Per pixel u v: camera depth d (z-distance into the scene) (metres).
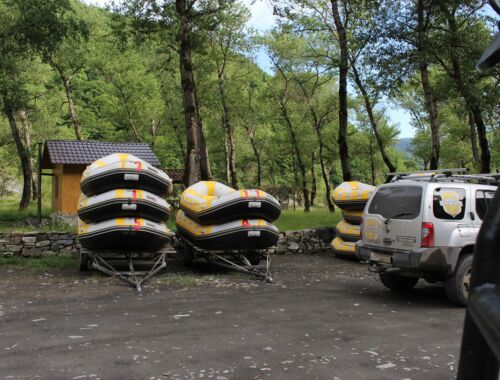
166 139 46.66
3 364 4.95
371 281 10.66
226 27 32.84
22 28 20.12
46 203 35.94
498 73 18.55
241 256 11.93
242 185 56.97
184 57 18.83
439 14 20.22
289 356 5.29
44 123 41.72
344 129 21.27
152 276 10.88
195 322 6.77
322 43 33.84
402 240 8.36
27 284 9.82
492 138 35.41
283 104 41.53
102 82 43.78
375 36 19.66
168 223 17.38
